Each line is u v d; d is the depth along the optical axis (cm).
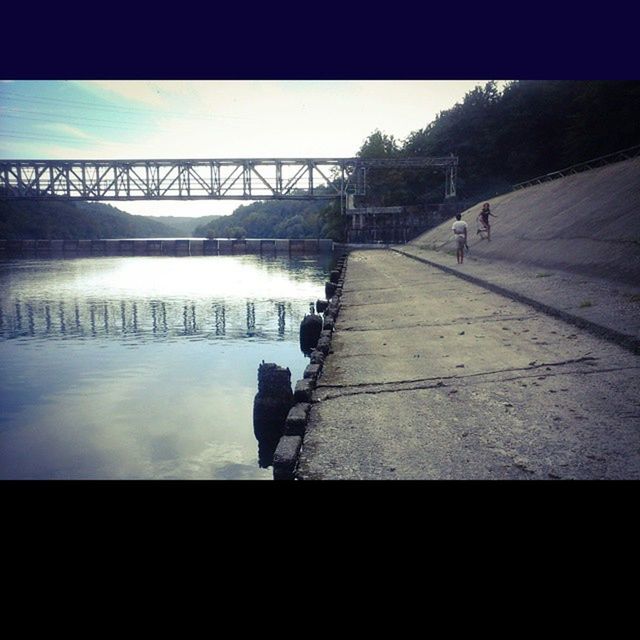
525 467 404
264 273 5097
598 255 1501
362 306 1446
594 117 5638
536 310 1080
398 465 422
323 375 723
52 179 6412
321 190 11819
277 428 884
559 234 2055
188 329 2192
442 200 7350
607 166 2819
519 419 509
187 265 6362
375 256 4250
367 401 600
